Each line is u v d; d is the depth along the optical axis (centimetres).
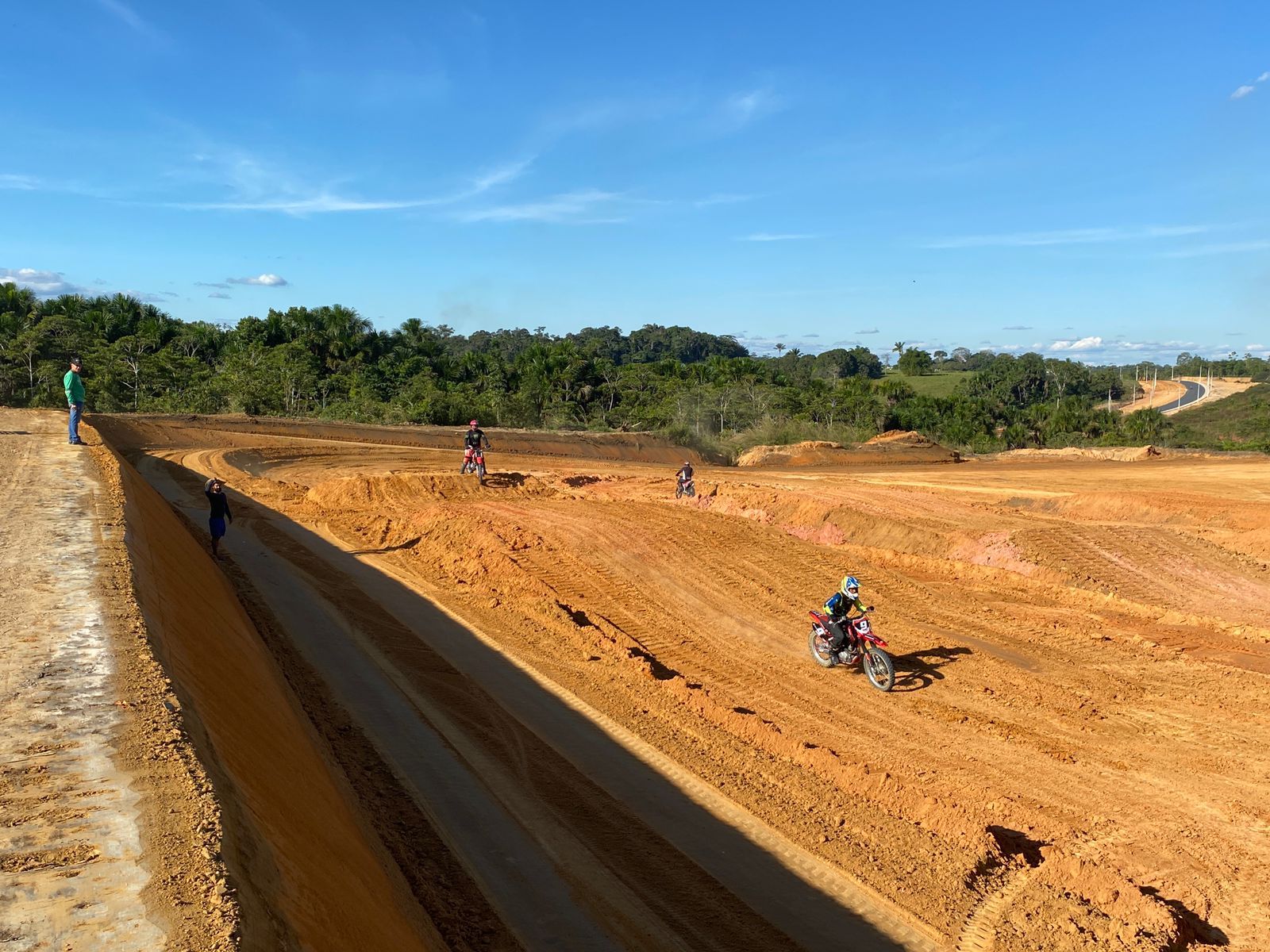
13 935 295
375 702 1020
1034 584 1747
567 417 6469
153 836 368
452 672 1151
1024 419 8350
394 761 874
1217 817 859
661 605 1525
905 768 947
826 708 1112
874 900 706
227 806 415
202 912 317
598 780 881
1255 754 997
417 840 729
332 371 6781
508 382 7394
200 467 2952
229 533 1906
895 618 1473
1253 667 1293
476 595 1544
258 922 330
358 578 1614
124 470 1703
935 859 771
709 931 655
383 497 2514
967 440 7181
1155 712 1113
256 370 5647
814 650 1286
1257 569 1884
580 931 640
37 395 4681
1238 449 5988
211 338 6950
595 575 1658
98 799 398
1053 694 1164
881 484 3512
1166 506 2558
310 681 1055
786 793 882
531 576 1605
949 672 1240
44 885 327
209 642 809
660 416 6512
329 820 595
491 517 2008
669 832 792
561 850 746
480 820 781
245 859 377
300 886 405
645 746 968
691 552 1805
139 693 527
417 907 619
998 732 1043
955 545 2038
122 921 308
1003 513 2545
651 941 638
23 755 440
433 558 1817
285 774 599
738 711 1080
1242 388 15388
